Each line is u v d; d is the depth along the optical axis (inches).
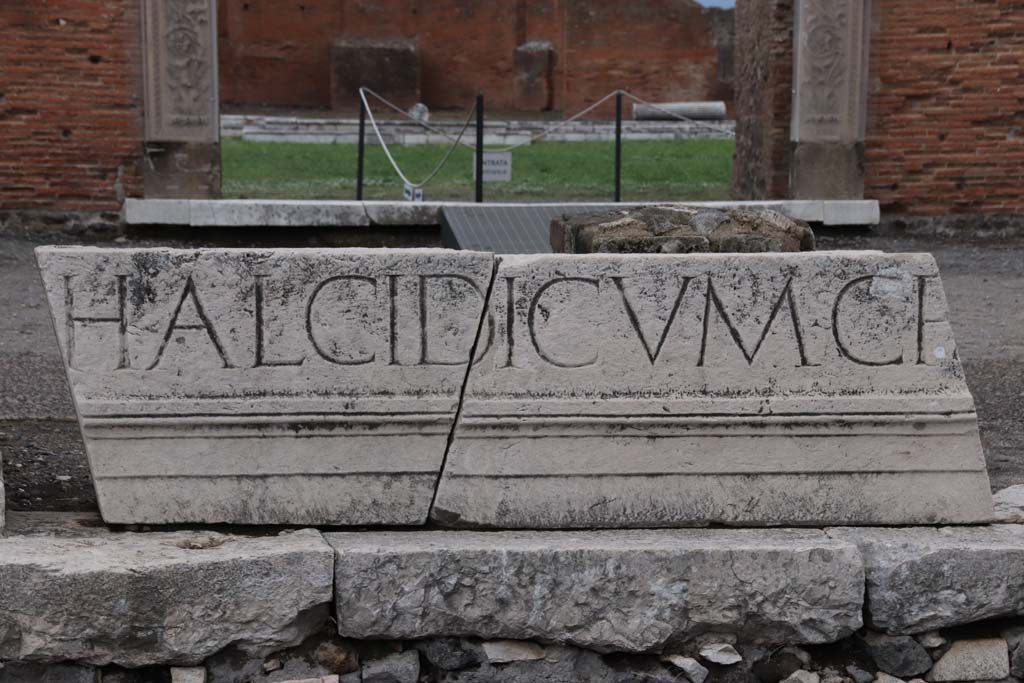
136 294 149.1
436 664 150.3
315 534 151.3
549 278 154.2
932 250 418.3
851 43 437.1
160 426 150.1
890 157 445.1
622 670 152.6
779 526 158.4
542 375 154.3
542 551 148.0
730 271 155.8
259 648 145.0
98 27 408.2
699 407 155.5
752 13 482.9
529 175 623.2
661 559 149.2
